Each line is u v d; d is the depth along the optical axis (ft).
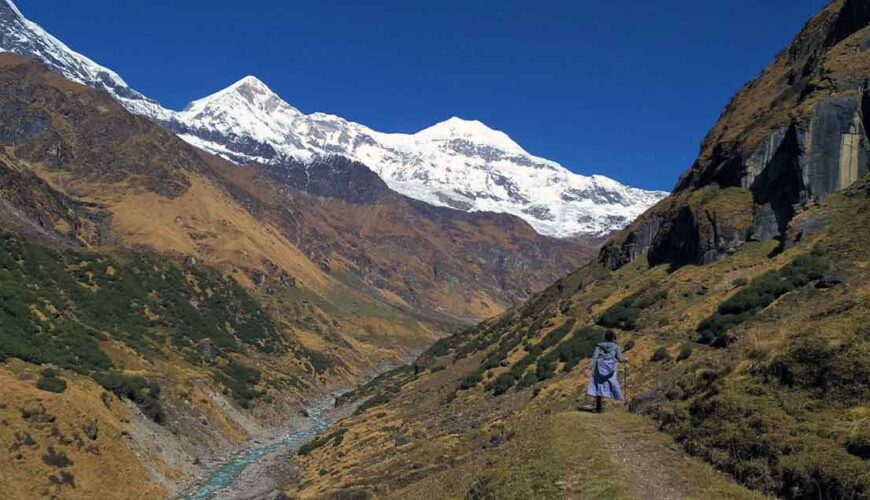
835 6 257.96
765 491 49.75
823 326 65.67
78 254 358.23
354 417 271.28
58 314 253.44
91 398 179.93
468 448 140.77
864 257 131.75
